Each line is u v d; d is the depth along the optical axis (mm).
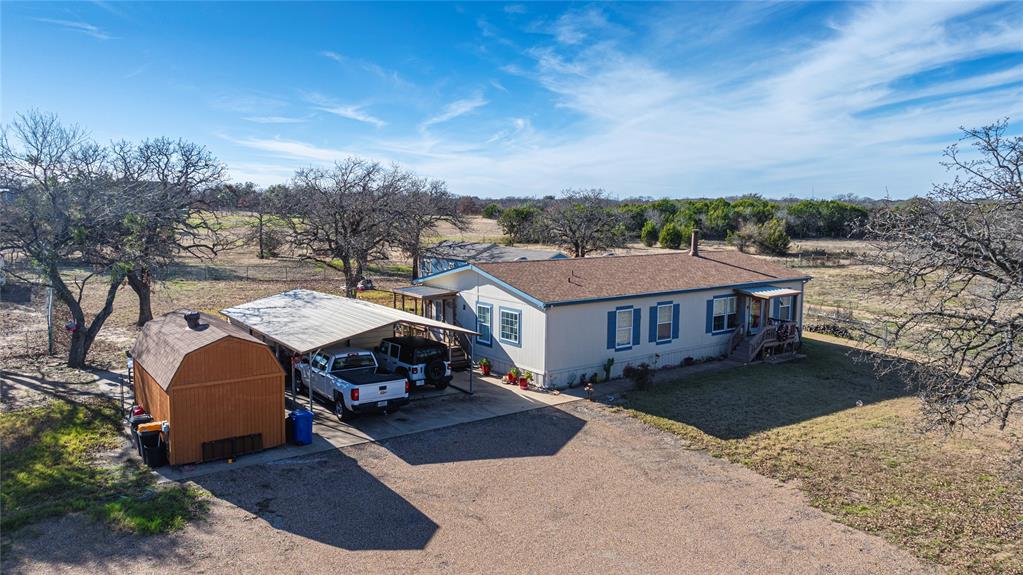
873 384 21453
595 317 21328
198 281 42688
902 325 12750
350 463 14039
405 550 10430
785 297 27469
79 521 10984
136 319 29703
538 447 15242
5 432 15008
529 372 20703
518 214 69125
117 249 21250
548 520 11586
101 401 17609
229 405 14055
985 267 11234
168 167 26078
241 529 10953
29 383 19047
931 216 11648
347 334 17312
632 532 11195
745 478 13672
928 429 11438
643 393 20062
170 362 13883
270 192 45375
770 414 18141
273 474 13320
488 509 11977
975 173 11359
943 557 10523
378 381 16719
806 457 14914
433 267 39594
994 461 14695
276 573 9648
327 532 10953
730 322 25844
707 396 19859
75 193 19688
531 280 21844
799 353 25781
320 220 33906
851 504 12500
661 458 14695
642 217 77562
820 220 72500
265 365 14484
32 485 12328
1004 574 10000
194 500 11906
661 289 22922
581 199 55844
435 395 19562
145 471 13211
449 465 14047
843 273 47719
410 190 39062
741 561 10312
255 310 21359
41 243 19047
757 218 73438
